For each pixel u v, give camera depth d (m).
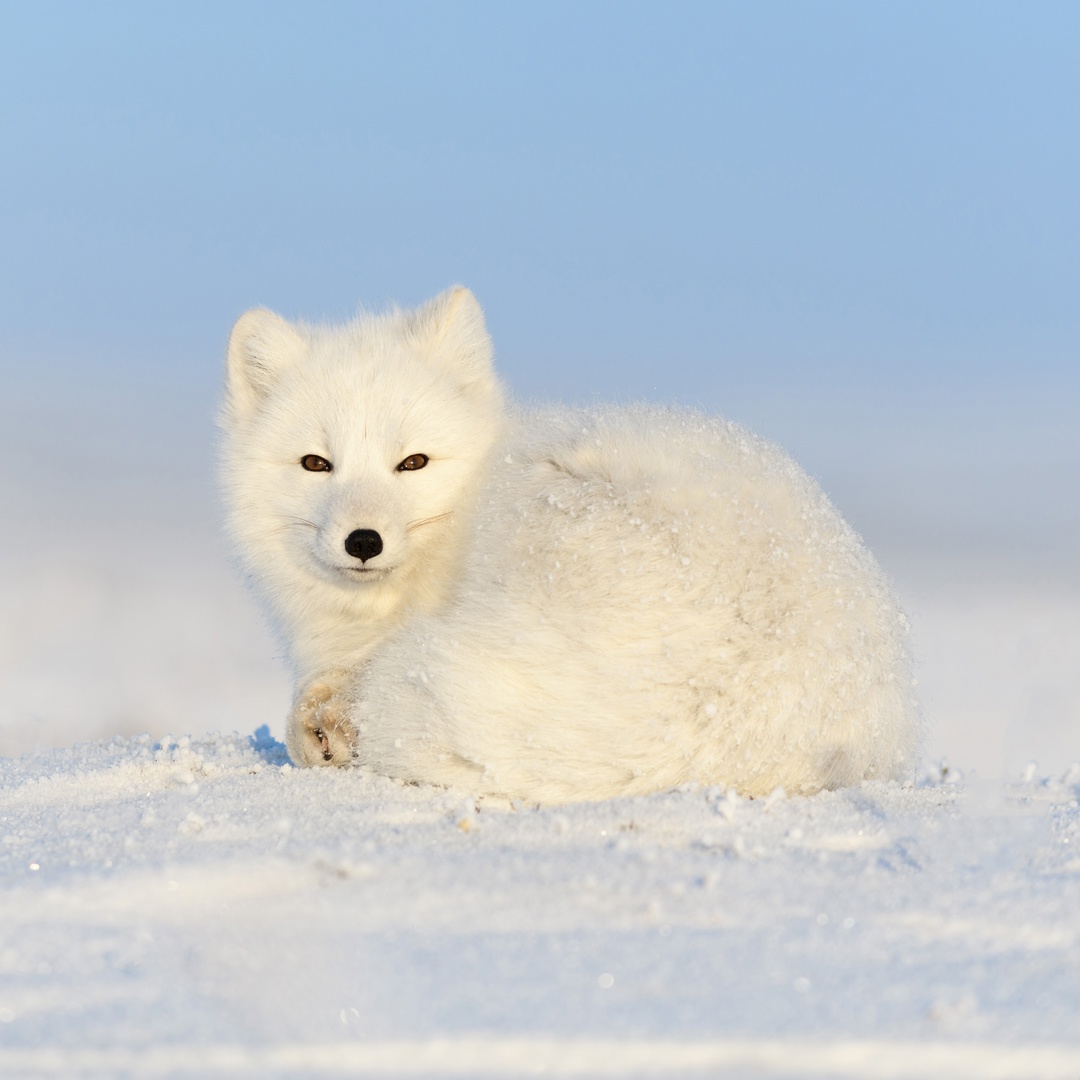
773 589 8.99
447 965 5.57
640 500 9.38
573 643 9.02
